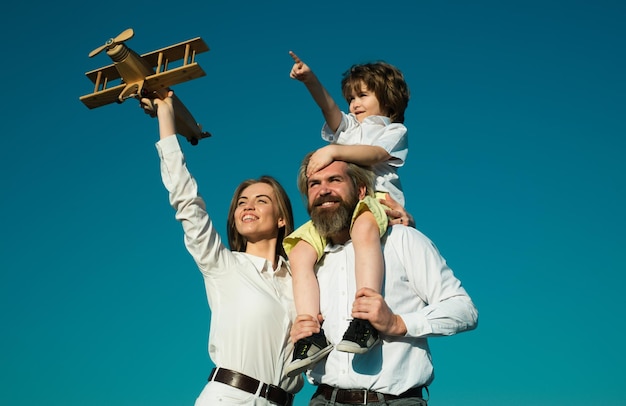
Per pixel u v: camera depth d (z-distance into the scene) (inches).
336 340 147.8
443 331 140.9
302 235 165.5
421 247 153.9
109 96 173.8
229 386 164.4
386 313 135.6
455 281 152.3
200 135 193.0
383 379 138.9
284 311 176.1
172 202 175.0
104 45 165.5
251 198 195.8
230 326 171.3
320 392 147.9
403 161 190.4
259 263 185.6
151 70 171.0
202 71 165.0
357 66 226.8
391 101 218.1
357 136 200.7
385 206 164.9
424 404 140.5
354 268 153.2
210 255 176.2
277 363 170.6
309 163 166.2
